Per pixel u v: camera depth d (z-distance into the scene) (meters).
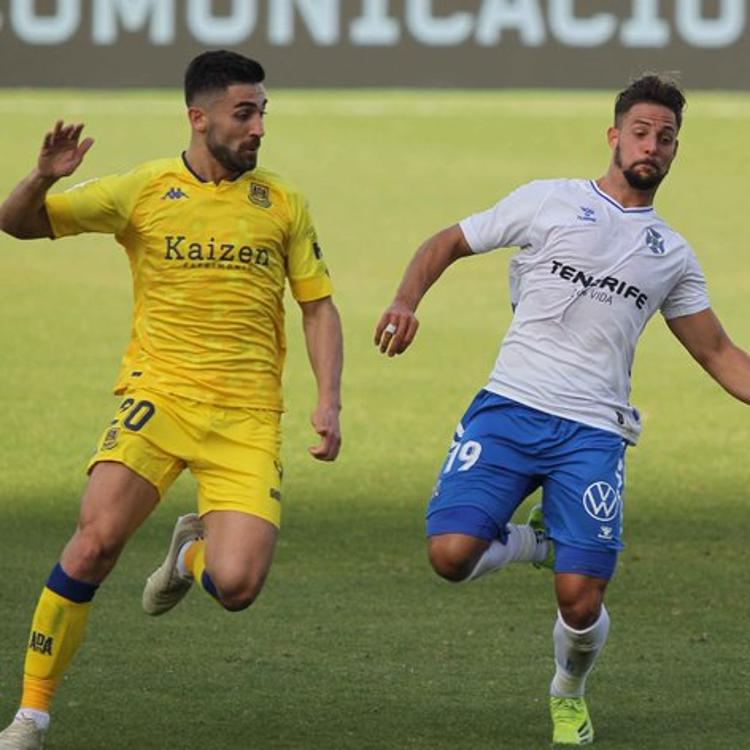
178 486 36.75
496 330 54.25
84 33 91.19
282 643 25.11
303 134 82.62
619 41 91.88
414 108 88.56
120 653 24.34
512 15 92.19
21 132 80.12
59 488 36.75
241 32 92.00
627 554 31.53
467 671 23.77
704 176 76.38
